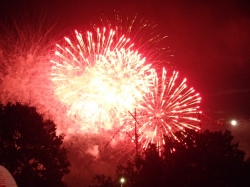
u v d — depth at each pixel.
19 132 25.53
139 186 20.16
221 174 19.20
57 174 25.64
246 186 18.86
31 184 24.11
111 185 23.89
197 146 20.36
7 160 24.42
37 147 25.58
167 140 21.39
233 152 19.97
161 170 20.16
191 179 19.41
